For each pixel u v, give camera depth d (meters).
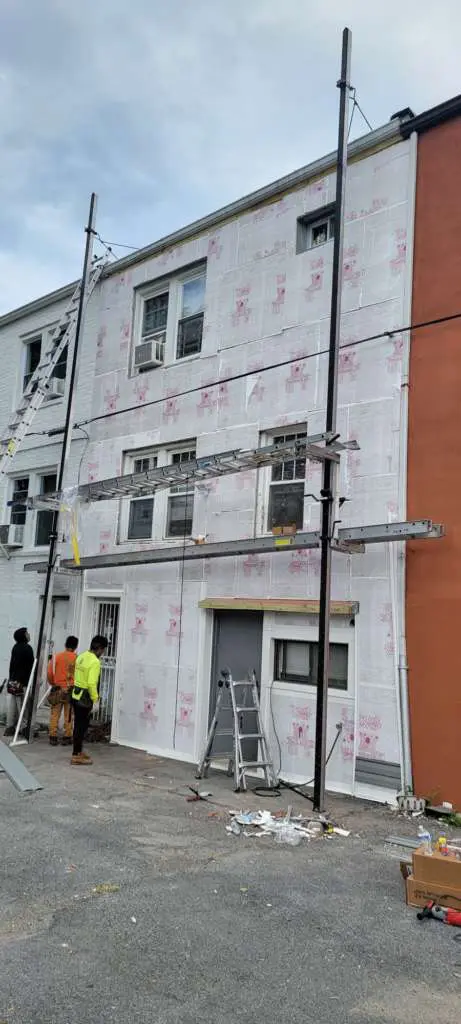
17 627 13.84
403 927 4.67
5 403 15.45
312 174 10.01
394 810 7.61
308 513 9.40
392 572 8.23
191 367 11.30
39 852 5.90
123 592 11.59
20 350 15.46
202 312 11.52
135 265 12.68
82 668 9.61
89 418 12.96
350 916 4.82
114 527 12.02
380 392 8.78
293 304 10.01
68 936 4.36
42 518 14.04
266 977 3.95
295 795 8.14
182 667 10.45
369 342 8.97
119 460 12.23
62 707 11.30
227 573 10.08
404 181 9.02
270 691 9.32
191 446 11.27
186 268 11.84
